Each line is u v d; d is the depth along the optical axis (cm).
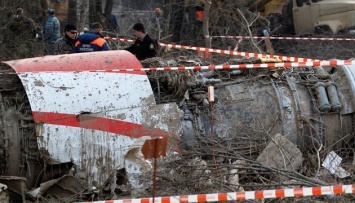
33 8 3803
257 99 1914
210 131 1844
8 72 1780
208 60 2328
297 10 4216
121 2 4753
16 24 3450
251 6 4200
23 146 1697
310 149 1934
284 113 1914
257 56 2042
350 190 1368
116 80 1736
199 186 1670
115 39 3061
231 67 1853
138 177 1691
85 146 1681
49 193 1677
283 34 4244
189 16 3934
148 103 1731
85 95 1703
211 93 1852
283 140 1847
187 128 1823
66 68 1747
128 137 1705
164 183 1684
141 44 2431
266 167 1702
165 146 1264
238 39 3416
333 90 1959
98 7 4109
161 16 4022
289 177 1692
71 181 1672
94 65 1770
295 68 2012
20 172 1697
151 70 1848
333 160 1859
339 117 1959
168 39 3681
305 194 1366
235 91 1917
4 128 1692
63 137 1670
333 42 3697
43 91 1688
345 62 1780
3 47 3397
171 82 1894
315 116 1942
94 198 1672
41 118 1666
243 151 1852
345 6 4016
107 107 1708
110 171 1686
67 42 2762
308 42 3828
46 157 1658
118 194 1686
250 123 1881
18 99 1738
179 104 1869
